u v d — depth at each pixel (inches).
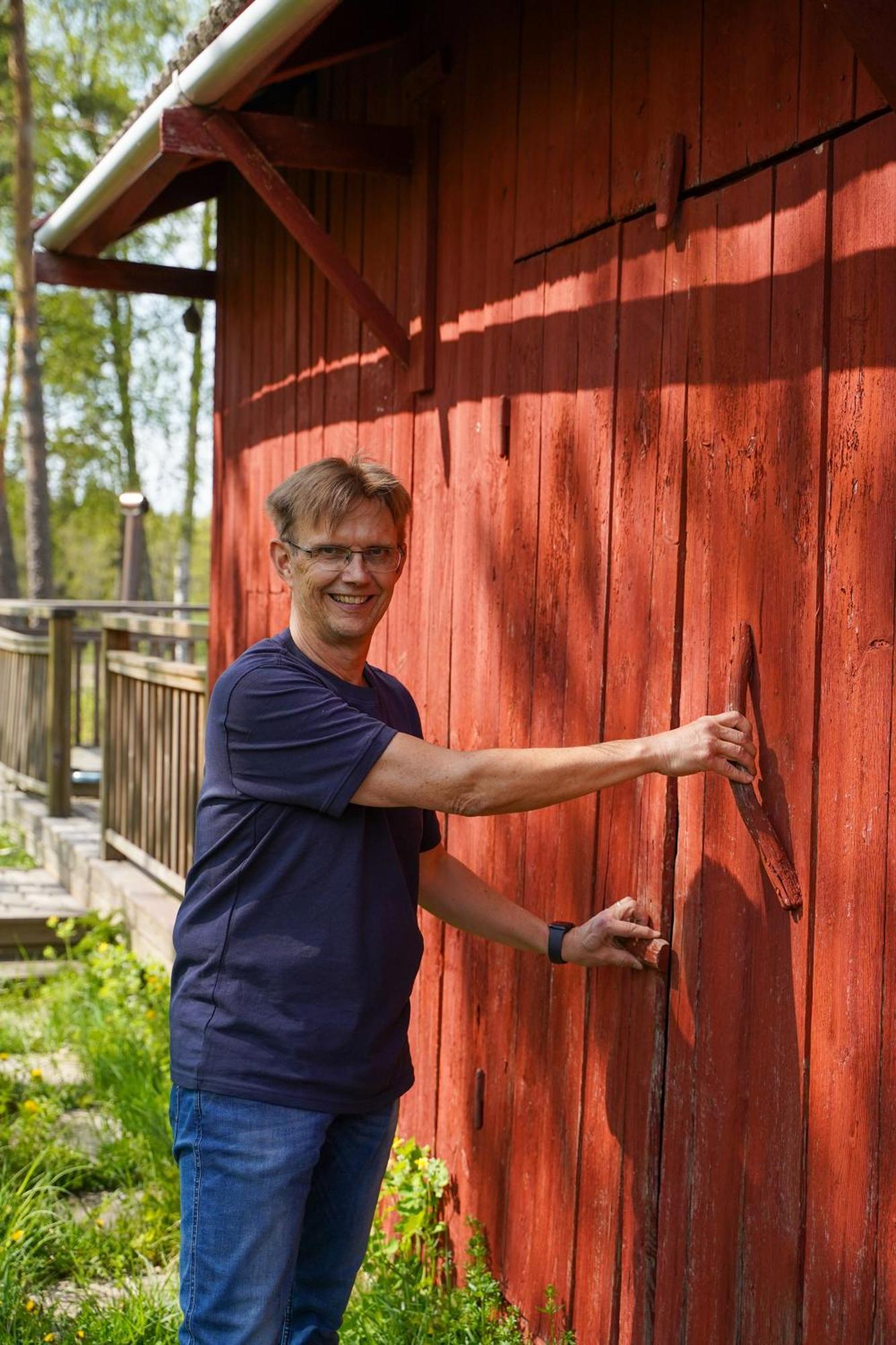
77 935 286.8
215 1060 96.7
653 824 112.3
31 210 699.4
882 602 87.1
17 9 689.0
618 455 118.3
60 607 349.1
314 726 96.0
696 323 107.2
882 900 87.0
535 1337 130.0
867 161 88.6
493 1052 140.9
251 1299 96.9
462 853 148.2
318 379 193.9
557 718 128.2
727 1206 102.3
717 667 104.3
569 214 126.8
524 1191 133.6
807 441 94.3
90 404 1152.2
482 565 143.9
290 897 97.0
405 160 158.7
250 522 225.5
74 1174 178.2
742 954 101.3
